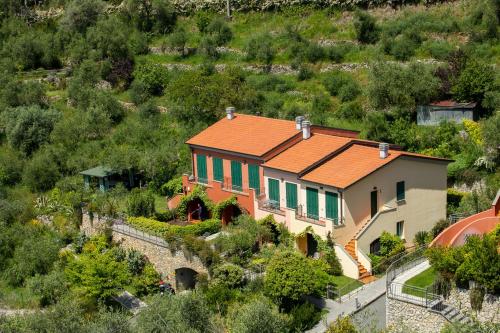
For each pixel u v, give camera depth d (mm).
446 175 46344
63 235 53156
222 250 44219
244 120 52438
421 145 52281
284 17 76125
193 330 32938
